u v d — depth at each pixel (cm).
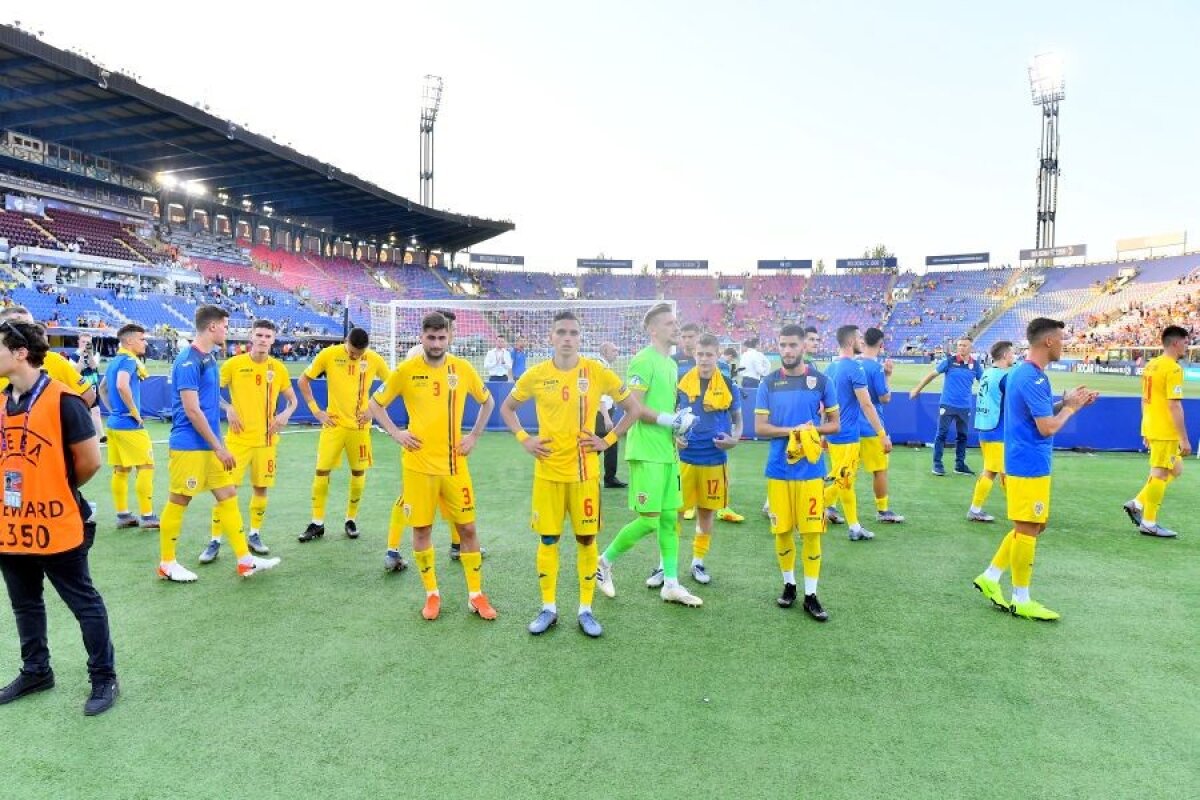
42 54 2222
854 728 292
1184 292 4125
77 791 247
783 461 421
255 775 257
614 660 356
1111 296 4597
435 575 456
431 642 377
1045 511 409
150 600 435
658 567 512
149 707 306
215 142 3064
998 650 371
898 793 249
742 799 245
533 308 1487
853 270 6469
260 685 326
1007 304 5131
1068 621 412
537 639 382
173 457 462
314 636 383
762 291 6328
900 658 360
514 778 256
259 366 532
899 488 806
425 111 5259
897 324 5394
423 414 405
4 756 269
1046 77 5022
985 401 646
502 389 1259
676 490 439
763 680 334
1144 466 952
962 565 521
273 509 682
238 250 4188
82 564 310
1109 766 267
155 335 2895
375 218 4719
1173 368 586
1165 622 412
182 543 562
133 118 2781
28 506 298
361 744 278
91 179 3369
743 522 653
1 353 292
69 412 304
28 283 2723
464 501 412
